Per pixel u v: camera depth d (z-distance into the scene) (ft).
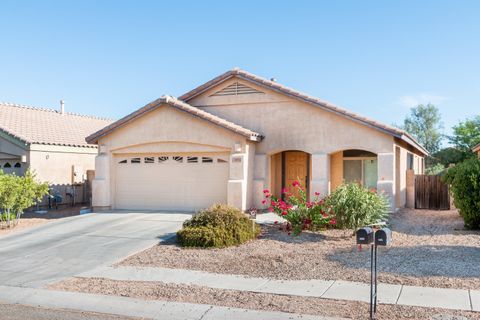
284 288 29.91
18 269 37.06
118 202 67.77
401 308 25.31
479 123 139.03
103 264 38.04
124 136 67.00
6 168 78.02
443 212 65.62
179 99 70.33
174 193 65.10
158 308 26.78
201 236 42.65
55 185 78.84
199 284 31.45
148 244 44.32
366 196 45.03
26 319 25.21
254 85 66.54
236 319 24.68
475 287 28.63
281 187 71.15
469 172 49.39
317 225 47.73
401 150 68.33
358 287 29.55
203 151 63.26
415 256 36.60
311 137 63.26
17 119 82.53
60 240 47.42
